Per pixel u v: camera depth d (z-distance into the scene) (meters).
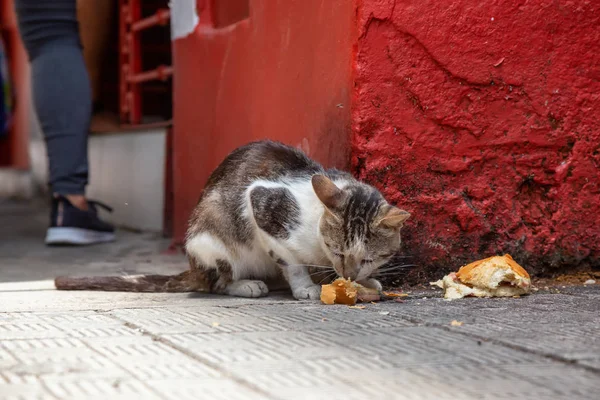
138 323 1.29
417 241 1.61
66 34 2.29
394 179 1.60
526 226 1.65
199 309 1.40
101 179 2.91
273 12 1.76
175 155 2.16
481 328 1.26
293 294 1.53
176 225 2.17
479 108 1.62
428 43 1.59
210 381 1.06
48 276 1.83
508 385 1.05
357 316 1.34
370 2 1.56
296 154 1.57
